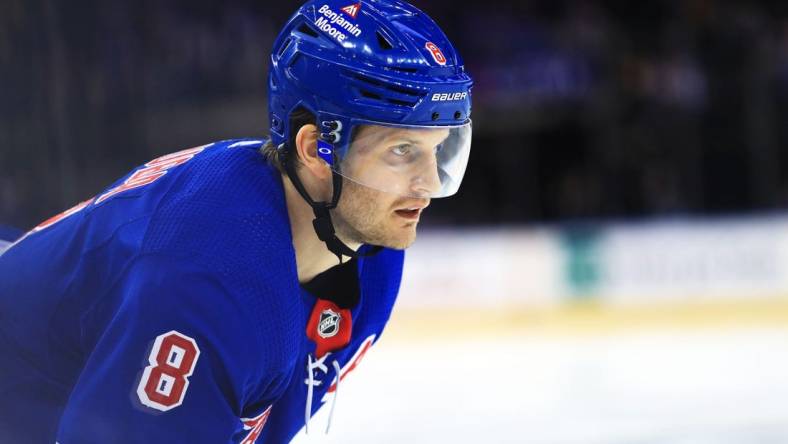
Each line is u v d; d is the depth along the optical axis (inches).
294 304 152.9
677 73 835.4
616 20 870.4
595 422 497.7
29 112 422.3
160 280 144.9
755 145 816.3
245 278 146.2
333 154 160.4
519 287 795.4
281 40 170.4
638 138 829.8
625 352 665.6
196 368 143.7
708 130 824.3
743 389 553.3
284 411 184.1
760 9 867.4
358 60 157.1
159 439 144.3
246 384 150.2
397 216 165.0
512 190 834.2
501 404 538.3
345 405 542.3
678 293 803.4
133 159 534.9
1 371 172.6
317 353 181.6
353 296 179.9
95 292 158.1
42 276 166.4
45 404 172.2
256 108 708.0
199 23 684.1
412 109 156.3
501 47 854.5
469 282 788.6
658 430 480.4
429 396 558.9
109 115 508.4
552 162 841.5
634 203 826.2
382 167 160.1
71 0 469.4
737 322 749.9
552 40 857.5
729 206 821.9
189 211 151.3
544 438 472.4
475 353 677.9
